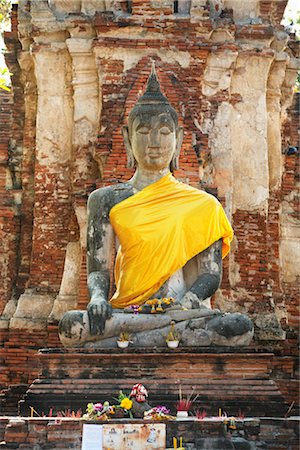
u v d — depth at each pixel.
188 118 20.34
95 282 15.94
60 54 21.25
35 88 21.77
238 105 21.30
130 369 14.30
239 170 21.14
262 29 21.39
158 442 11.95
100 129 20.28
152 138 16.19
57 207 20.86
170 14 20.89
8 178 21.89
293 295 21.53
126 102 20.19
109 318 14.99
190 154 19.95
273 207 21.55
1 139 22.06
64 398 14.02
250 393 14.09
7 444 12.59
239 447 12.55
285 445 12.68
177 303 15.23
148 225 15.89
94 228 16.30
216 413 13.94
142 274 15.70
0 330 20.44
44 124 21.16
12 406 19.20
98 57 20.62
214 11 21.47
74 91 20.95
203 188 20.00
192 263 16.23
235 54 21.11
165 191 16.27
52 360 14.36
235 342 14.96
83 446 11.95
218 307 20.05
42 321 20.20
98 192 16.52
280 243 21.64
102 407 12.97
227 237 16.34
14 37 22.11
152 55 20.67
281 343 20.53
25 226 21.42
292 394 19.50
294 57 22.50
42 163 21.06
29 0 21.67
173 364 14.32
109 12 20.86
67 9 21.36
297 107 22.52
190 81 20.75
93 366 14.34
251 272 20.73
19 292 21.06
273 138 21.77
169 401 14.02
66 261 20.36
